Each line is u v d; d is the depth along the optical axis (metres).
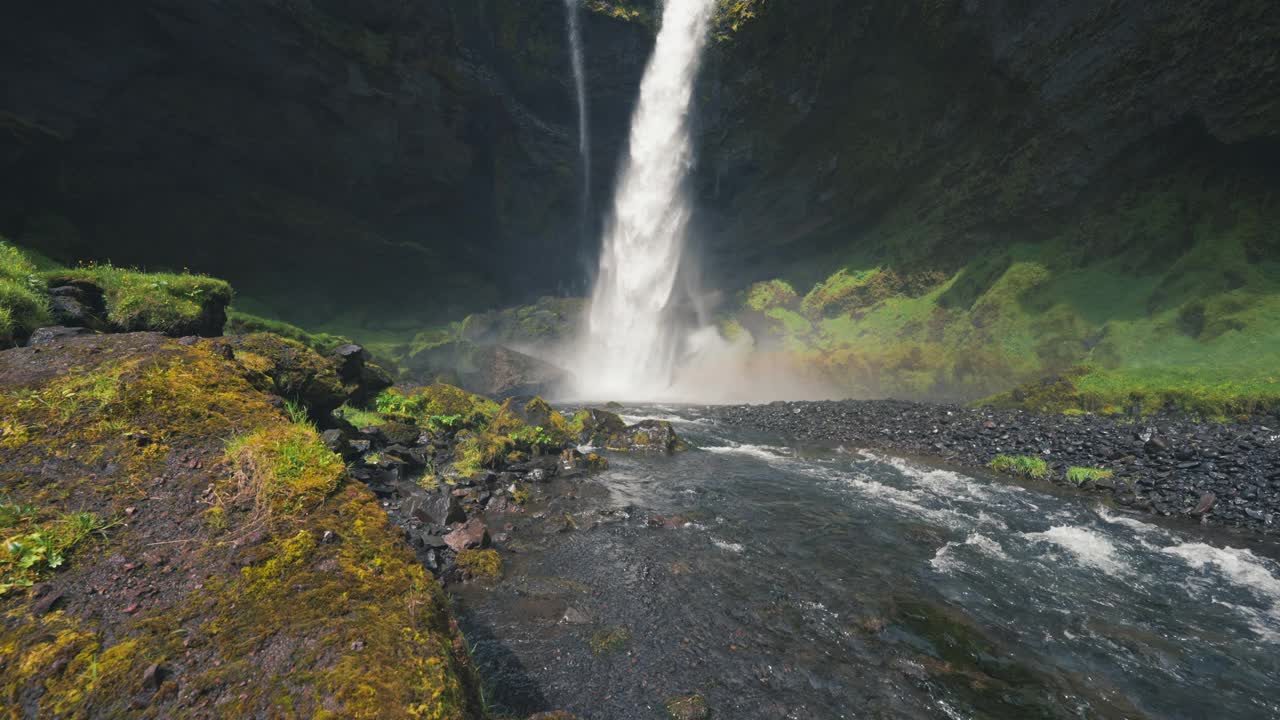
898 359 28.91
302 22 26.64
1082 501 9.16
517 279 48.06
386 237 37.88
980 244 30.53
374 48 29.50
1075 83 24.47
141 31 23.97
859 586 5.55
